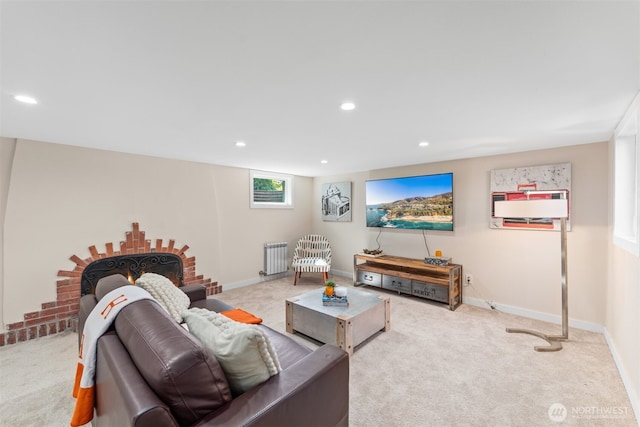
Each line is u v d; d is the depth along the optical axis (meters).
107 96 1.75
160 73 1.47
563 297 2.71
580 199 3.02
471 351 2.56
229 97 1.78
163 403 0.88
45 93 1.69
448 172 3.99
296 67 1.42
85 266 3.16
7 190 2.75
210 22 1.06
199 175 4.19
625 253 2.18
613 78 1.52
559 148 3.13
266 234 5.14
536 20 1.05
